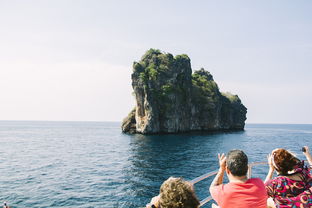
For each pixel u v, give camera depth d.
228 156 3.37
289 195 3.44
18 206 18.17
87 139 85.50
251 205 3.12
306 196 3.30
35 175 28.62
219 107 147.50
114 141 76.81
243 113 176.25
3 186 23.53
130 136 99.31
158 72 118.19
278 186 3.51
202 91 144.75
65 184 24.38
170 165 35.03
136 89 112.56
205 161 38.47
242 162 3.25
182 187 2.32
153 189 22.61
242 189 3.21
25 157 43.25
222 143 70.25
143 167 33.44
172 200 2.22
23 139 84.06
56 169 32.31
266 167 28.81
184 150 53.38
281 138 94.31
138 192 21.64
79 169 32.28
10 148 56.72
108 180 26.09
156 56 124.81
